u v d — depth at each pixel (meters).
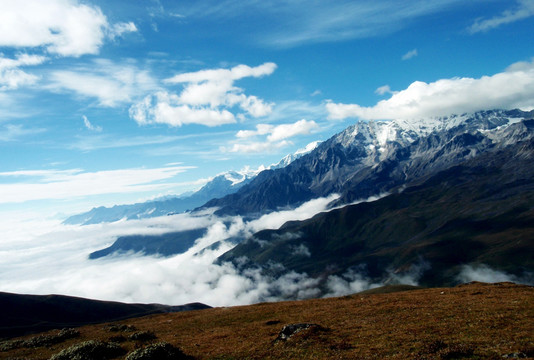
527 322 30.28
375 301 54.94
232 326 47.91
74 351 32.44
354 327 36.31
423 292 62.94
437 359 23.05
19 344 43.53
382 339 29.83
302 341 31.59
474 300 44.91
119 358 32.34
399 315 40.16
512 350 23.03
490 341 25.73
